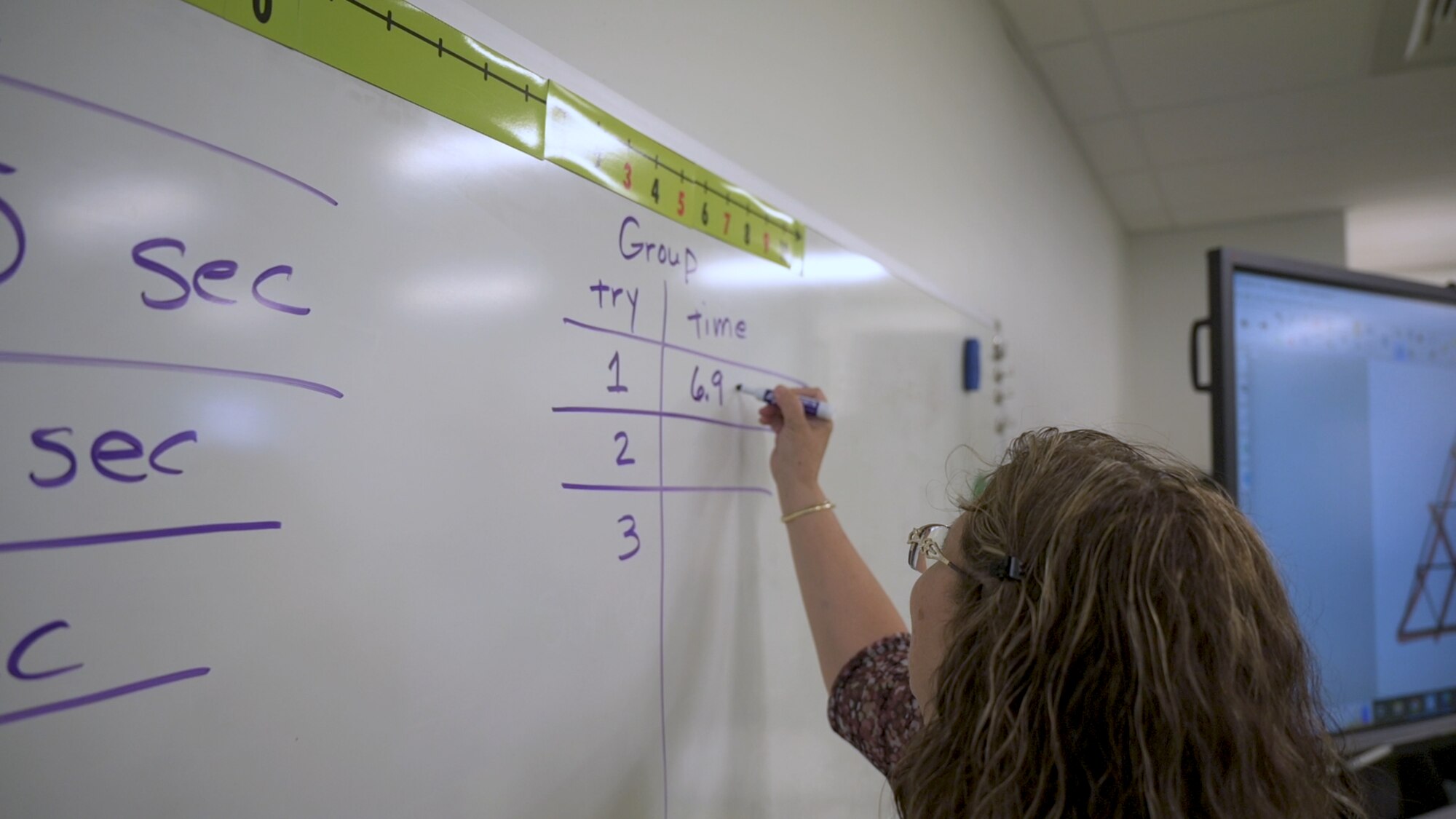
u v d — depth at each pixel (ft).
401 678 1.41
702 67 2.44
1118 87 6.97
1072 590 1.28
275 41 1.26
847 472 3.16
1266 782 1.20
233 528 1.17
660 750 2.07
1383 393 5.01
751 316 2.55
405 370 1.44
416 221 1.47
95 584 1.02
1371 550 4.85
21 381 0.97
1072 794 1.22
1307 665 1.42
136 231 1.08
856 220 3.43
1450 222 10.88
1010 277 5.84
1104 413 9.55
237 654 1.17
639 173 2.06
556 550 1.75
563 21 1.89
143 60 1.10
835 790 3.00
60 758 0.99
